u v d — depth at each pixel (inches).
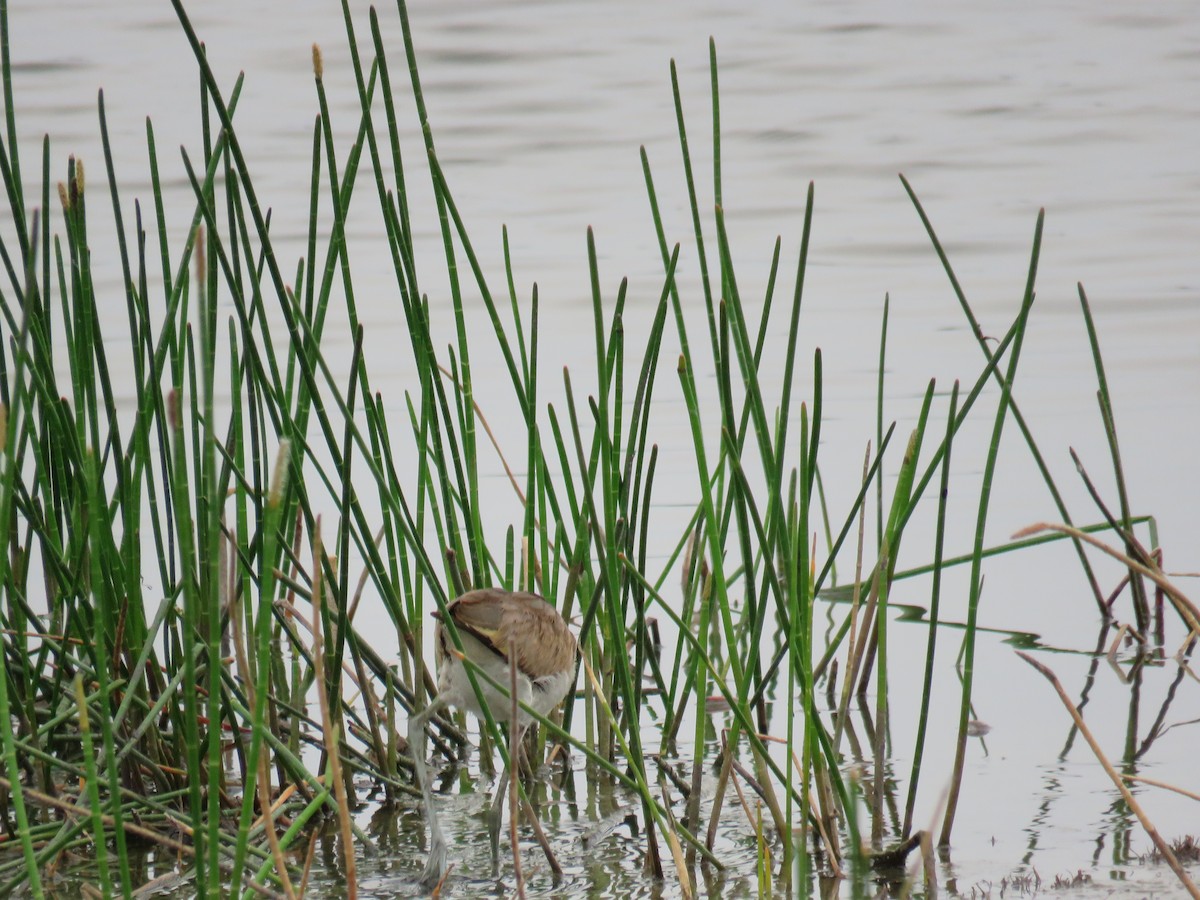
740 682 361.7
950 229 1031.6
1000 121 1279.5
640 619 434.6
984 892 343.0
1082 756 430.6
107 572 391.9
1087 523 596.1
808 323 861.2
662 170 1168.2
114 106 1232.8
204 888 281.4
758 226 1049.5
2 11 371.2
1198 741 437.7
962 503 623.2
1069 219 1048.8
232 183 390.6
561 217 1060.5
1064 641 518.3
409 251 407.2
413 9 1487.5
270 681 437.4
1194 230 1013.2
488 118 1267.2
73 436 375.9
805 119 1280.8
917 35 1504.7
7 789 374.3
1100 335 828.0
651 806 353.4
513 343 839.7
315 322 405.7
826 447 671.8
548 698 388.8
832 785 378.9
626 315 882.8
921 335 834.2
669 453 677.9
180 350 394.0
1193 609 323.9
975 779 416.2
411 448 675.4
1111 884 346.3
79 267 367.6
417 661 426.3
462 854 379.9
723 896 348.8
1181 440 673.6
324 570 402.6
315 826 393.4
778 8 1573.6
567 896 351.3
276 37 1407.5
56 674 386.9
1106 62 1423.5
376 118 1251.2
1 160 373.1
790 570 335.9
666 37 1472.7
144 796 384.2
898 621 542.3
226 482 343.6
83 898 343.0
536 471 469.1
